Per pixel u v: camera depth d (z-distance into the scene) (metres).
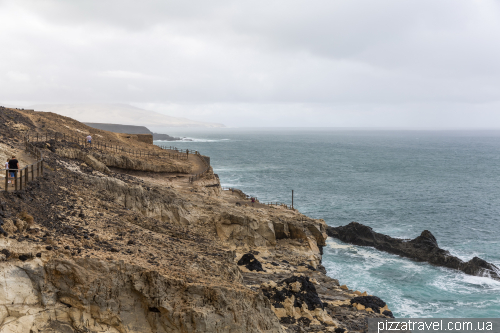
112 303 16.36
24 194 21.02
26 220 18.28
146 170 60.78
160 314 16.89
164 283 17.25
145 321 16.89
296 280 29.19
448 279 49.00
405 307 41.62
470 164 178.00
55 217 20.84
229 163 167.88
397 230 71.06
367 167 163.12
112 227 23.22
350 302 33.34
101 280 16.31
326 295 35.09
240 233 46.34
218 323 17.22
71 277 15.99
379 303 33.72
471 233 69.19
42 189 24.47
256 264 38.91
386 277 49.47
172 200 44.09
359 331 27.03
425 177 135.50
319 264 48.91
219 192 67.62
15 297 14.88
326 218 78.69
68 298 15.88
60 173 31.91
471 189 112.69
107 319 16.20
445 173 146.38
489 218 79.62
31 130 53.69
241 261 39.50
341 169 154.75
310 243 51.59
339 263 54.03
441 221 76.94
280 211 57.34
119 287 16.62
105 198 31.39
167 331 16.80
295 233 52.34
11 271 15.06
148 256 19.92
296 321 26.05
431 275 50.12
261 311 19.45
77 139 61.78
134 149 72.50
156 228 28.47
